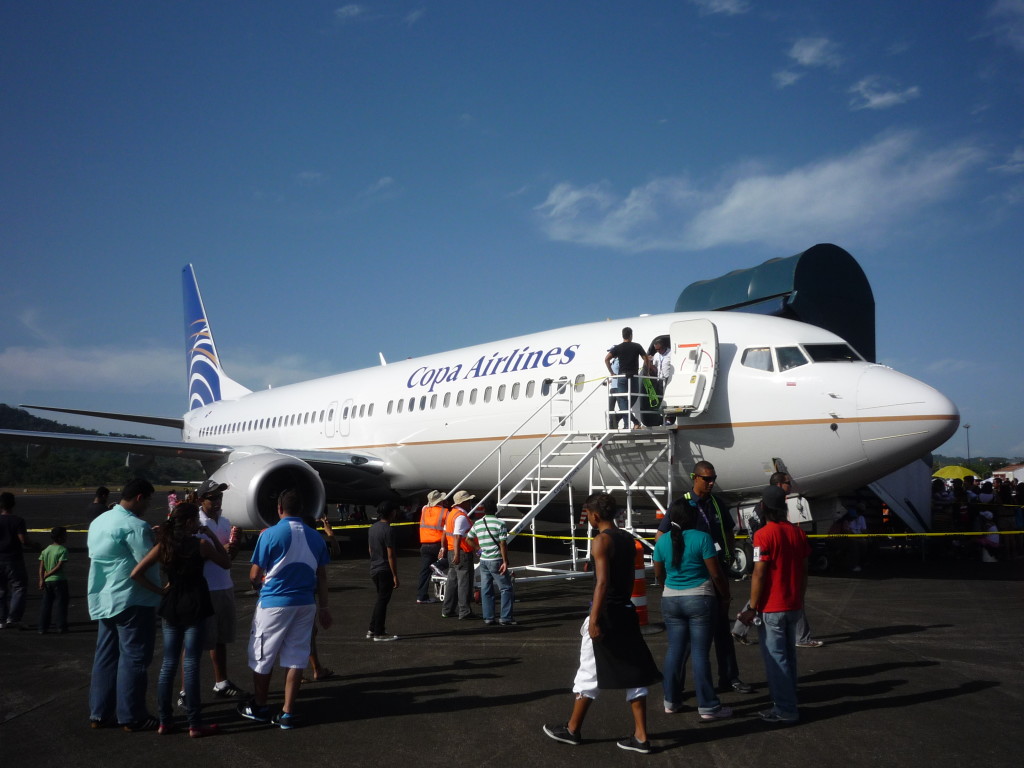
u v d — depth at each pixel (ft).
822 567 45.47
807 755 16.29
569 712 19.43
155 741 17.80
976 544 52.19
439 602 36.73
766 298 51.39
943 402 34.06
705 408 37.47
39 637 29.81
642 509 47.09
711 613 18.83
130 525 18.52
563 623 30.96
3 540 31.45
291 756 16.67
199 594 18.30
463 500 35.27
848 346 38.37
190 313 110.42
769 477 37.70
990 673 22.47
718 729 18.07
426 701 20.44
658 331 43.04
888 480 49.85
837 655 24.67
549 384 45.88
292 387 80.64
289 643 18.81
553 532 69.87
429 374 57.16
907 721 18.37
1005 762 15.78
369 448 60.64
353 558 56.34
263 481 46.78
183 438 107.14
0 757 16.83
